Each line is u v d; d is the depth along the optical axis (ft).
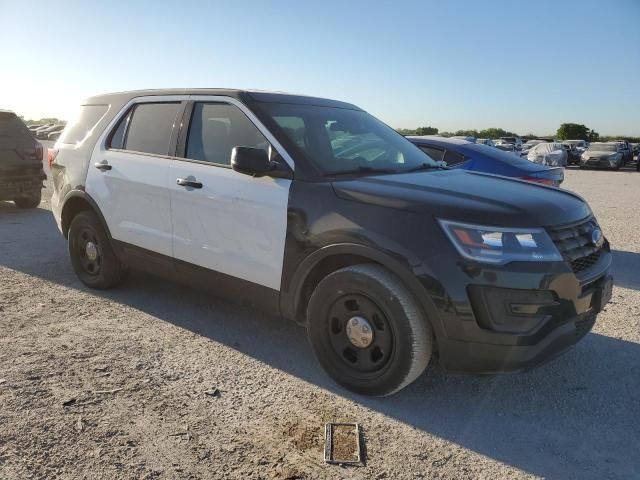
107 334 13.14
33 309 14.66
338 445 8.94
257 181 11.73
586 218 10.79
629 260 22.89
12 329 13.24
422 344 9.73
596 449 9.04
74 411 9.57
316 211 10.71
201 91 13.71
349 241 10.15
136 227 14.39
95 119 16.39
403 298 9.66
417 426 9.61
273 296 11.66
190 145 13.47
